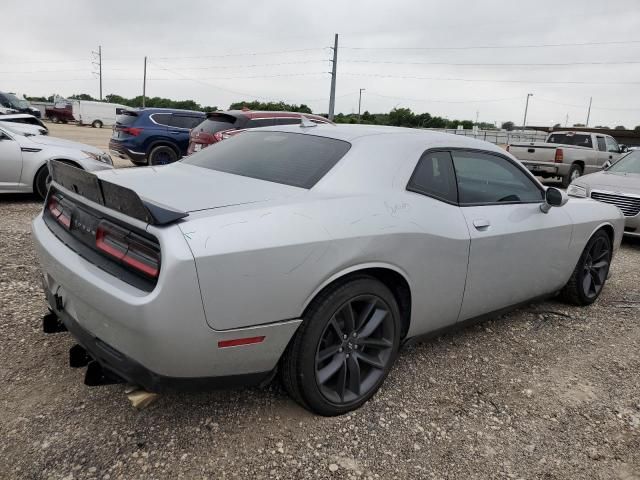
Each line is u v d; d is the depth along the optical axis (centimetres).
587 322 429
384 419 274
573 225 409
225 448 242
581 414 293
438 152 325
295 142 318
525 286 379
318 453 244
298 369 251
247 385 246
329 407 266
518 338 389
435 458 248
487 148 362
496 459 251
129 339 216
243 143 345
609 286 538
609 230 468
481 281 334
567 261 416
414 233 282
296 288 236
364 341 278
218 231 219
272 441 250
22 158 755
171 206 231
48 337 331
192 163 336
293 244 234
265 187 269
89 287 226
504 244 342
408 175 299
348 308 263
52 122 4825
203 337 216
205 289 212
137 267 219
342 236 250
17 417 251
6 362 299
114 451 234
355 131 322
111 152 1351
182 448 240
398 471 237
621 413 296
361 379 282
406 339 307
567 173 1529
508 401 302
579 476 243
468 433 269
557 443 266
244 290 222
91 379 239
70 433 243
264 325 231
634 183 775
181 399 278
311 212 250
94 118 4688
